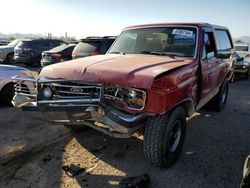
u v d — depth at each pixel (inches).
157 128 140.0
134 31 209.9
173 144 155.7
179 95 146.6
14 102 161.2
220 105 265.6
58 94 147.1
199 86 181.2
